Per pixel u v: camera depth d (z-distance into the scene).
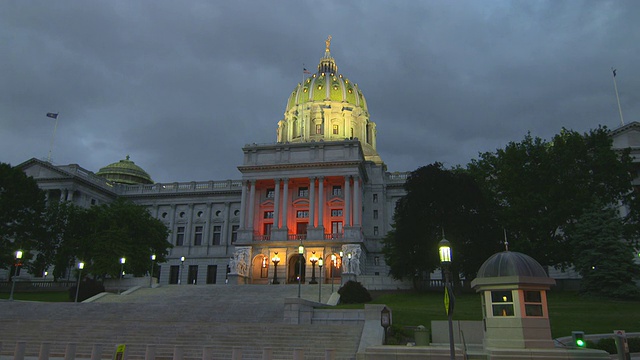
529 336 22.44
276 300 46.22
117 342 29.64
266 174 80.75
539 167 56.03
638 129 75.94
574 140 57.12
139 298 48.75
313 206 78.06
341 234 76.00
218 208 95.56
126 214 65.94
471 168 63.78
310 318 33.16
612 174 55.62
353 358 25.22
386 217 88.12
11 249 62.03
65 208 67.81
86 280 51.75
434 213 53.38
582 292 49.06
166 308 40.72
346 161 78.19
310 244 75.06
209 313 38.84
